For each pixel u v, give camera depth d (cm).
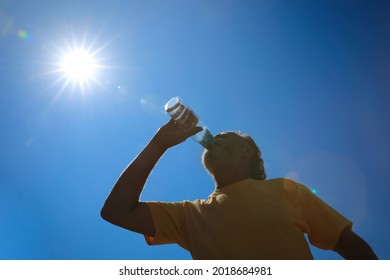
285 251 174
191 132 209
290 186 196
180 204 208
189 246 196
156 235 199
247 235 179
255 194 192
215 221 188
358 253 180
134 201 194
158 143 206
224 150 215
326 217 186
